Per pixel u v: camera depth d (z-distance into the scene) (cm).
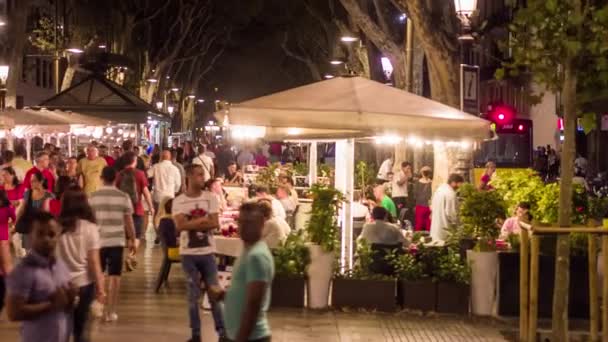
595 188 3400
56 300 703
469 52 4619
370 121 1262
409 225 2100
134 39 5959
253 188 2230
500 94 4900
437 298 1320
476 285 1316
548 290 1295
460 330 1217
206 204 1078
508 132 2728
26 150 2788
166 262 1484
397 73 2845
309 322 1245
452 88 1898
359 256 1359
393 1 2125
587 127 1048
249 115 1263
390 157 3344
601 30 971
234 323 642
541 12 1001
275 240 1359
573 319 1295
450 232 1401
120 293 1459
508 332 1195
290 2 5531
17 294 690
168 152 2191
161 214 1766
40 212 712
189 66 8356
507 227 1436
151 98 6247
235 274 646
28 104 5747
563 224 1050
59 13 4575
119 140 4369
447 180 1775
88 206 935
